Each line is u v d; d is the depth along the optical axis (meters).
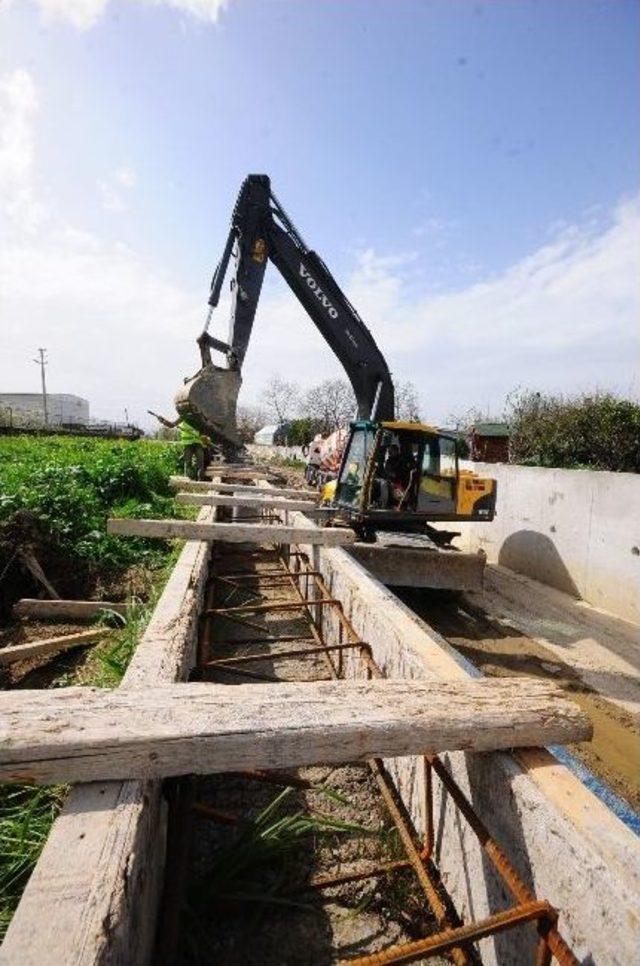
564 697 1.94
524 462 13.88
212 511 7.41
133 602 4.26
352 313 9.02
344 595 4.07
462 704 1.83
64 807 1.43
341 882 2.07
